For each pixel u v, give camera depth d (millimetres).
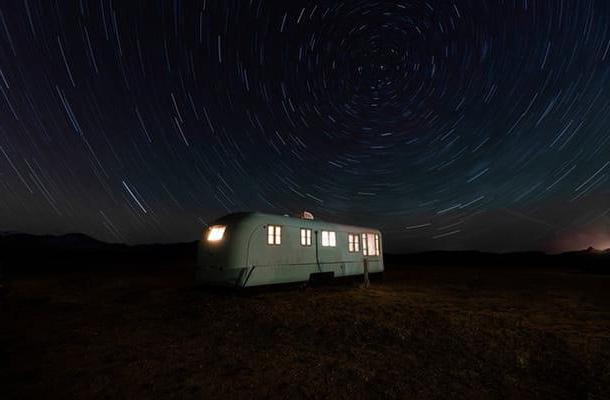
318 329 6902
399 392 4121
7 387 4105
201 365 4887
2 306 8930
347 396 4000
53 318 7723
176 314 8109
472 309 9523
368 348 5828
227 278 10094
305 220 12562
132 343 5891
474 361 5223
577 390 4254
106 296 10781
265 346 5824
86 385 4176
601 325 7766
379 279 16562
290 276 11477
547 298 11922
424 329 6969
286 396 3977
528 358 5336
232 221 10688
